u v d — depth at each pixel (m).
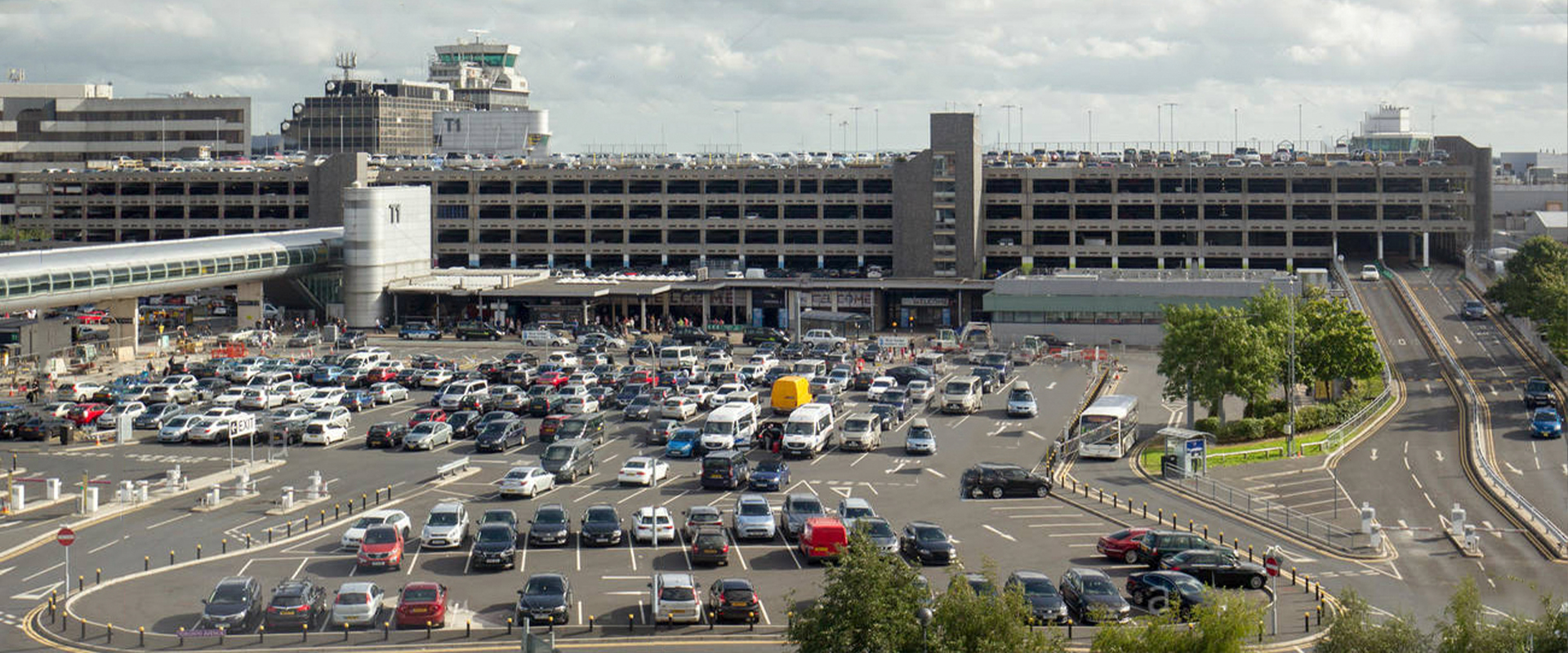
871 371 163.62
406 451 123.06
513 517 90.06
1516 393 150.38
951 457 120.75
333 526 94.94
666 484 109.38
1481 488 109.44
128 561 86.06
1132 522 96.25
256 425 129.38
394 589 78.94
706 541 84.19
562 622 72.12
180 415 132.12
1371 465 118.56
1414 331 185.75
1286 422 130.38
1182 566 80.06
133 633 70.44
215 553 87.69
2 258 168.88
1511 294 183.50
